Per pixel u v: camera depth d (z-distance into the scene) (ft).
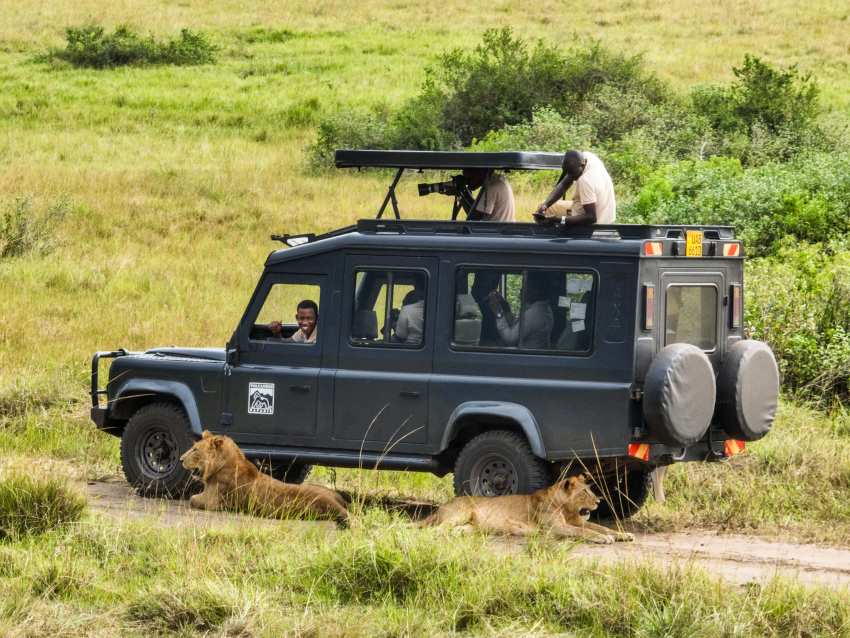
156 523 67.21
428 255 72.02
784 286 114.83
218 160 240.94
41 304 144.05
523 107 246.06
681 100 253.24
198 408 78.28
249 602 52.01
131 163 236.63
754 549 68.08
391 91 301.43
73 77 330.13
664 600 52.34
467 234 71.97
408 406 72.02
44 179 214.28
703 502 79.36
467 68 261.03
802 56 329.93
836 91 285.23
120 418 82.89
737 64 317.22
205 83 322.34
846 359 104.73
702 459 71.41
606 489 74.02
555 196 77.30
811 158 184.14
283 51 362.53
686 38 353.92
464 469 70.79
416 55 347.56
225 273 161.99
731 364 70.69
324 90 307.58
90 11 414.41
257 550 61.00
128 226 187.52
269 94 306.55
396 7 421.18
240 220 191.31
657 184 159.53
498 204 81.15
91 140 256.73
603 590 53.06
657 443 68.18
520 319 69.77
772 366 72.18
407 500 82.23
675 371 65.72
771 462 84.28
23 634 49.93
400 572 56.03
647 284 67.36
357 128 240.32
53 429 99.45
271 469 82.69
